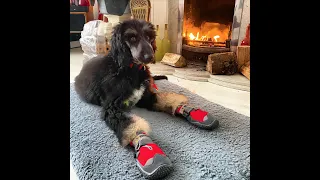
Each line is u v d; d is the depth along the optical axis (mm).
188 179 931
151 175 914
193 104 1626
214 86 2219
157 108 1517
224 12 2729
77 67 2498
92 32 2639
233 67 2348
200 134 1260
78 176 984
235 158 1057
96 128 1300
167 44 2893
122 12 2666
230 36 2621
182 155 1078
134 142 1082
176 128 1321
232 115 1477
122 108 1348
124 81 1345
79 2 3951
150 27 1396
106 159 1053
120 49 1335
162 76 2188
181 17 2676
